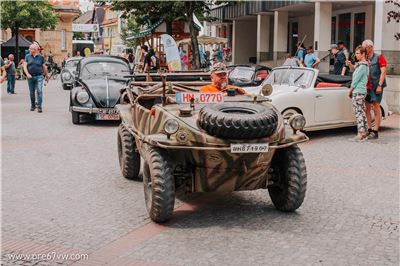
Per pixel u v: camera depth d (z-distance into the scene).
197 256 5.77
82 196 8.15
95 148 12.00
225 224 6.81
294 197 7.01
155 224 6.82
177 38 29.34
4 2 48.62
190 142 6.44
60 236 6.39
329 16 24.64
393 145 12.36
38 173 9.62
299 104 12.80
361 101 12.73
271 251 5.91
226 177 6.68
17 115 17.73
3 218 7.07
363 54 12.67
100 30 93.62
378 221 6.97
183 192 8.30
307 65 20.61
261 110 6.67
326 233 6.50
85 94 15.57
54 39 68.06
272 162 7.24
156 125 7.08
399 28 19.48
